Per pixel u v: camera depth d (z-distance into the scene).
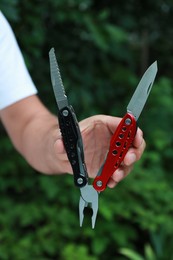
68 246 1.97
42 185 2.16
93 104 2.73
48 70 2.54
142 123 2.63
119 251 2.02
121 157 0.76
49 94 2.53
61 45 2.66
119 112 2.67
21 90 1.08
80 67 2.68
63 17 2.41
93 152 0.81
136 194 2.23
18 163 2.26
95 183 0.77
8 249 2.04
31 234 2.12
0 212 2.18
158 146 2.44
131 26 2.92
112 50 2.79
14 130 1.08
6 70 1.07
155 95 2.64
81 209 0.79
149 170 2.38
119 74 2.79
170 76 3.37
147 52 3.29
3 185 2.21
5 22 1.08
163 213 2.20
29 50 2.29
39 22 2.31
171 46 3.35
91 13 2.48
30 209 2.15
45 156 0.96
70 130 0.76
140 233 2.29
